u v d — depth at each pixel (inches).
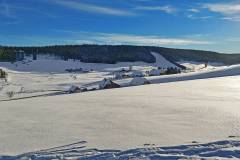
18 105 701.3
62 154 298.8
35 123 458.0
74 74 5757.9
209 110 549.6
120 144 329.7
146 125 427.5
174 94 906.7
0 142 347.6
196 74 3351.4
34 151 310.8
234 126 405.4
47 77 4840.1
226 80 1697.8
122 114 528.1
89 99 800.9
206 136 354.3
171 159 278.4
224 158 276.5
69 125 438.3
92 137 364.2
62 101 770.2
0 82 3686.0
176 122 443.8
